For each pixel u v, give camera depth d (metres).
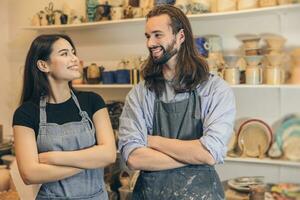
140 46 2.34
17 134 1.25
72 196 1.26
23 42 2.47
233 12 1.75
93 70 2.29
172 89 1.28
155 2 2.00
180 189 1.19
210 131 1.19
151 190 1.23
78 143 1.29
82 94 1.39
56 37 1.32
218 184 1.24
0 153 2.05
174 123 1.27
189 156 1.19
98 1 2.25
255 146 1.59
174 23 1.23
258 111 1.62
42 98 1.32
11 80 1.99
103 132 1.34
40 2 2.38
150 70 1.31
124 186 2.12
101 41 2.45
